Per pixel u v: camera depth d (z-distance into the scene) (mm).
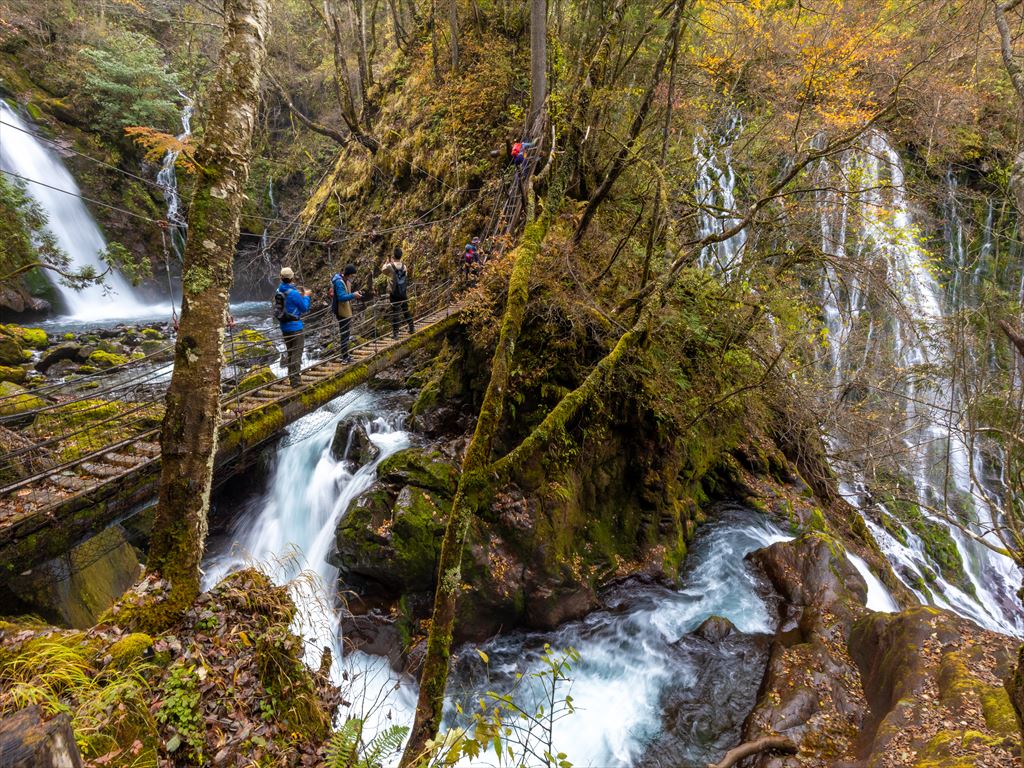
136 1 24781
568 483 8203
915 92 10242
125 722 3176
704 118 12789
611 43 9141
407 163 18172
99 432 7586
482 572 7434
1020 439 5586
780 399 11492
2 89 20438
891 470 12086
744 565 8773
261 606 4402
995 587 12305
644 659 7215
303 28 30141
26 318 17406
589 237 10031
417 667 7059
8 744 1415
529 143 11398
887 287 9141
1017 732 4359
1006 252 13617
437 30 18922
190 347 4176
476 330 9688
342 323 9484
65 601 6129
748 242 9945
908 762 4562
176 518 4258
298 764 3678
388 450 10055
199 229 4145
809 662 6551
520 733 6312
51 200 19859
